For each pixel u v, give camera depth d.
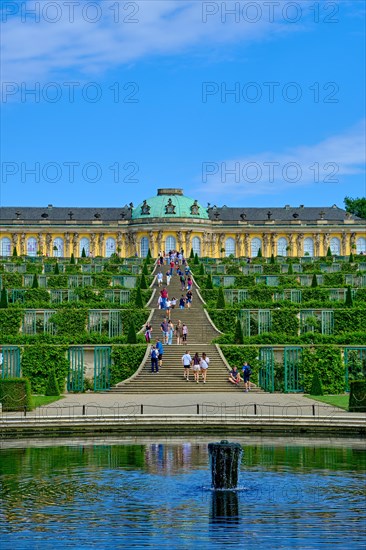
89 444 50.12
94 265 134.25
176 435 53.94
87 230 185.12
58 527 33.25
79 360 76.19
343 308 93.12
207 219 184.38
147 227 181.00
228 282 117.81
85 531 32.78
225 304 98.44
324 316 91.75
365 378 75.56
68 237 185.62
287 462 44.22
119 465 43.59
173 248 180.88
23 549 30.75
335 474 41.34
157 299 103.94
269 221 187.88
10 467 43.09
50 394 71.75
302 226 187.75
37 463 44.09
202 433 54.50
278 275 119.38
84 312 91.12
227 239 187.62
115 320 91.75
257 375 77.25
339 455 46.09
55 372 75.12
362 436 53.12
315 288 106.19
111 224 185.12
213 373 75.06
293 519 34.28
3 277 114.12
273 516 34.69
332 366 75.31
